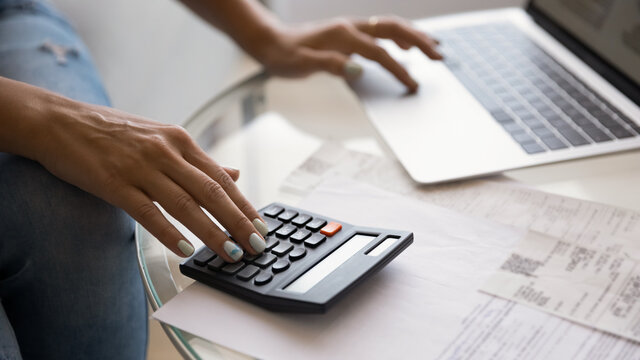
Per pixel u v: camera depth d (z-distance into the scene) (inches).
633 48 28.4
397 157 24.7
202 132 28.3
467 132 26.3
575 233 20.2
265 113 29.5
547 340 16.2
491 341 16.3
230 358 16.4
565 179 23.3
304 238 19.7
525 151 24.8
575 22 32.9
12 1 36.9
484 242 20.0
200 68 67.3
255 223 20.1
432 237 20.4
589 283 18.0
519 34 35.4
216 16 35.9
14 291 22.9
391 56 31.3
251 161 25.5
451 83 30.5
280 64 33.8
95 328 23.3
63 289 22.4
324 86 31.9
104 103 29.1
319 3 62.3
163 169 20.8
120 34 64.5
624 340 16.1
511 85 30.0
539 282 18.2
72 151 21.4
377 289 18.3
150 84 67.2
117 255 22.5
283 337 16.8
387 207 22.1
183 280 19.7
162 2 63.4
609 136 25.5
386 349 16.2
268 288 17.7
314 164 25.2
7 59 30.8
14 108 21.9
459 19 38.1
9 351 20.9
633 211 21.2
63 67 30.4
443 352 16.0
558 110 27.6
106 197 21.0
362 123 28.3
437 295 17.9
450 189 23.1
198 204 20.5
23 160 22.4
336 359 16.0
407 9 62.0
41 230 21.6
